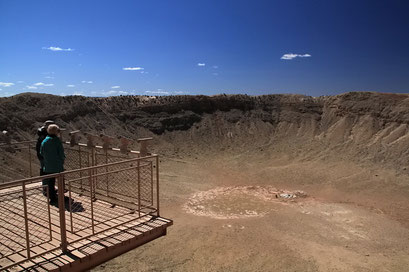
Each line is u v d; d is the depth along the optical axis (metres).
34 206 7.50
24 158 21.36
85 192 8.80
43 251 5.32
